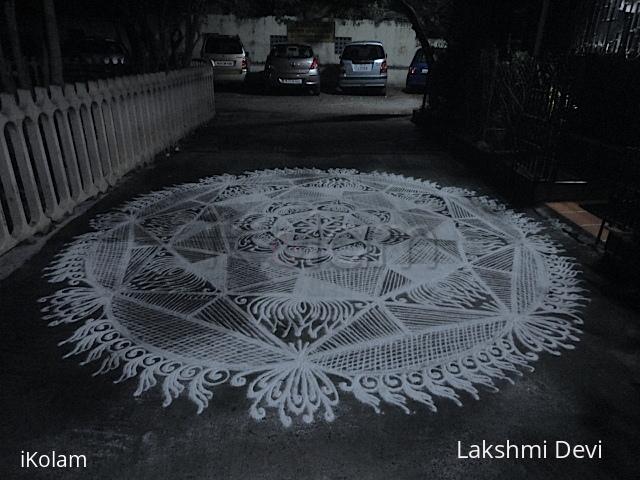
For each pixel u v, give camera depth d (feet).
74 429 6.16
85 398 6.68
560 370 7.55
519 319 8.90
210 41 48.32
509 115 20.11
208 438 6.08
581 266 11.20
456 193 16.78
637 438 6.27
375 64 47.21
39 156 12.10
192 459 5.77
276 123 31.48
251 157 21.61
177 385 6.98
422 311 9.06
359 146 24.66
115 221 13.23
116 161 16.76
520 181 16.33
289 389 6.96
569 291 10.00
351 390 6.98
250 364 7.47
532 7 23.82
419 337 8.25
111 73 28.94
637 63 16.90
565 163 18.78
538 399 6.91
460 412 6.63
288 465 5.73
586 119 19.40
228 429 6.23
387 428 6.33
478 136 21.89
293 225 13.25
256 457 5.82
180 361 7.50
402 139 26.94
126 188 16.37
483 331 8.50
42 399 6.64
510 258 11.51
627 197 11.39
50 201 12.69
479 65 22.57
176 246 11.68
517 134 17.74
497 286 10.11
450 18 28.68
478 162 20.27
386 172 19.57
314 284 9.95
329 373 7.31
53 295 9.29
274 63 46.39
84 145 14.46
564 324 8.80
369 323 8.63
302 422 6.38
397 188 17.20
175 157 21.18
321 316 8.80
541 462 5.87
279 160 21.17
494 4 24.18
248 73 51.52
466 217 14.32
